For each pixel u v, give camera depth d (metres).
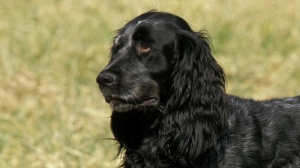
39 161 11.65
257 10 21.73
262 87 15.66
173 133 8.37
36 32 19.62
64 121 13.24
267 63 17.34
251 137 8.76
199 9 21.50
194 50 8.37
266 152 8.90
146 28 8.20
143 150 8.64
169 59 8.31
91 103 14.36
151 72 8.24
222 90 8.54
